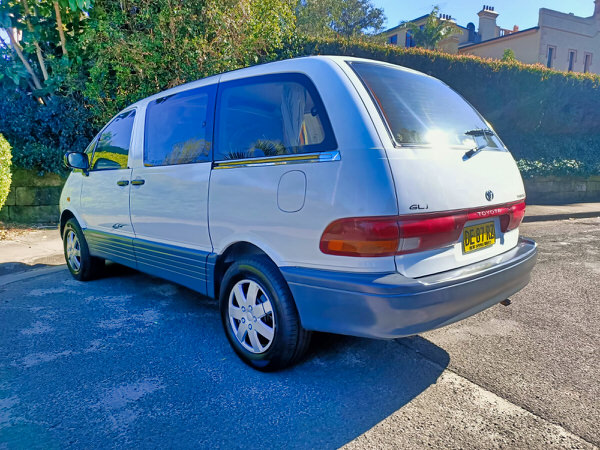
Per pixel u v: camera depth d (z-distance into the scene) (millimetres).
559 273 5121
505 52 24359
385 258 2266
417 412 2373
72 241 5020
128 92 7895
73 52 8297
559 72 13023
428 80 3234
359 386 2639
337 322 2379
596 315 3805
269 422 2289
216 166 3049
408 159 2361
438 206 2389
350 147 2338
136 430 2229
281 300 2617
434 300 2275
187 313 3869
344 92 2482
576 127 13914
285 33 9086
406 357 3008
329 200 2350
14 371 2816
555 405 2438
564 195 12438
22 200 8242
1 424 2271
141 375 2773
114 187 4145
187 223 3309
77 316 3791
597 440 2141
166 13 7270
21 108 8148
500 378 2732
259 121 2846
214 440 2154
